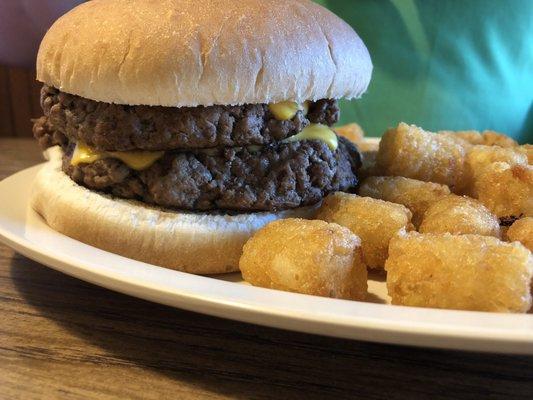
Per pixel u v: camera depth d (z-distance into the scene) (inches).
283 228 5.1
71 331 4.5
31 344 4.3
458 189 7.3
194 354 4.2
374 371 4.0
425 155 7.1
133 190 5.6
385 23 12.1
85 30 5.4
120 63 5.1
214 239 5.5
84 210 5.6
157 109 5.3
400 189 6.6
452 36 11.9
